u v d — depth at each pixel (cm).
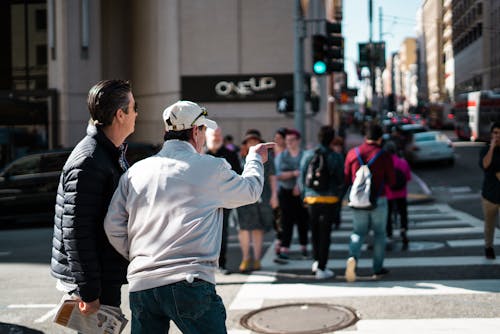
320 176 772
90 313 326
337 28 1556
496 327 548
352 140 4831
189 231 309
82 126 2391
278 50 2438
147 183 318
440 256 891
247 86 2453
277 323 590
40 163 1487
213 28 2464
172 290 302
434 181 2212
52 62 2384
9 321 627
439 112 1320
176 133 331
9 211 1468
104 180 331
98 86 346
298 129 1609
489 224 842
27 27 2484
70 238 320
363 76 3866
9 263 966
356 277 776
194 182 314
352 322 580
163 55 2517
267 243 1099
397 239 1074
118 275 338
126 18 2653
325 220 777
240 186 323
